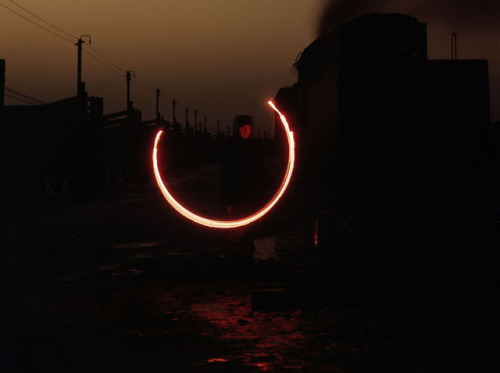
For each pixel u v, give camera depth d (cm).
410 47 3059
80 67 3638
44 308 754
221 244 1388
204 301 813
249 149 1036
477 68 3095
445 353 539
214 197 2969
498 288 859
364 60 3052
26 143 2539
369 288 820
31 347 566
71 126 3033
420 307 752
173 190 3641
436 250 1224
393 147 3061
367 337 605
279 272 999
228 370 492
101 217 2095
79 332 632
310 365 507
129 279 981
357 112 3055
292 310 752
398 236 1425
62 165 2977
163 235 1577
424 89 3070
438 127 3086
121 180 4512
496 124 3225
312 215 2011
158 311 750
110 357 534
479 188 2514
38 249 1343
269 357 534
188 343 594
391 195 2597
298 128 4412
